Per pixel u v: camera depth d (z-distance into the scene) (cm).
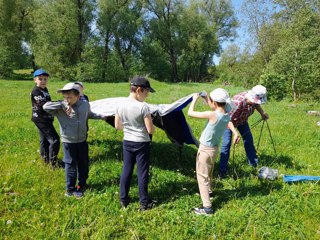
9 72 4506
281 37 2808
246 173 657
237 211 505
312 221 479
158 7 5484
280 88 2097
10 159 679
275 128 1057
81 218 472
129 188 535
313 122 1199
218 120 482
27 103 1481
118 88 2678
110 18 4844
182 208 518
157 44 5662
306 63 1962
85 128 535
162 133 916
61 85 3055
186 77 6297
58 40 4469
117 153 745
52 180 590
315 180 609
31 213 482
